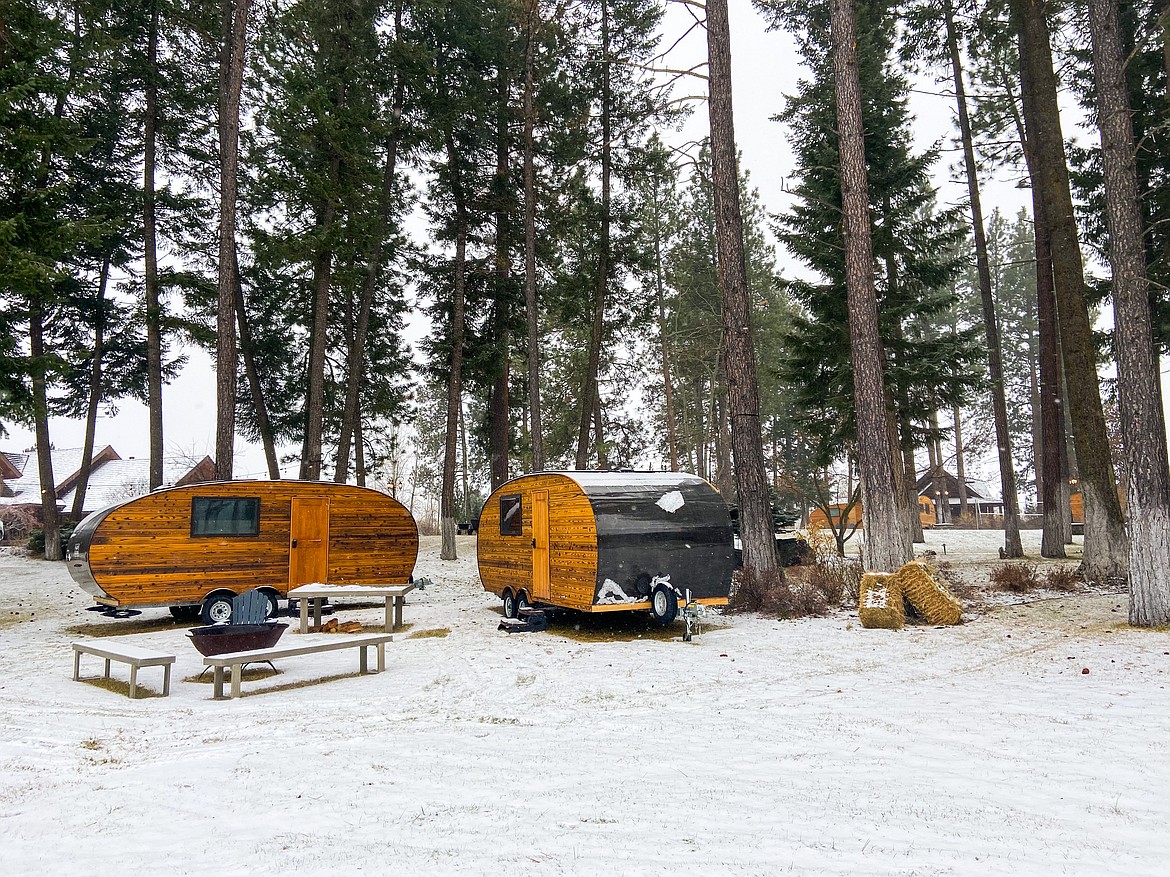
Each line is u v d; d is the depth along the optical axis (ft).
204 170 76.48
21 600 52.08
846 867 11.35
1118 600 41.91
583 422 72.69
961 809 13.69
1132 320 35.06
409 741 18.98
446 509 76.59
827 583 45.62
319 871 11.47
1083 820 13.11
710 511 38.37
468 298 79.82
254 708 23.12
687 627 34.32
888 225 58.75
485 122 73.10
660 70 48.78
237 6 54.95
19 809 14.37
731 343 47.67
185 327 71.82
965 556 74.54
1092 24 37.32
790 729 19.53
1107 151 36.40
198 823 13.56
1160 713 20.20
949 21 71.92
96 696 25.04
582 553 36.73
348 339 84.89
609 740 18.86
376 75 68.59
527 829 13.07
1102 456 49.11
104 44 63.16
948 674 26.11
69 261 72.64
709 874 11.16
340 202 62.08
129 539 41.52
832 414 64.90
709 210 107.96
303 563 46.47
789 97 62.23
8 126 42.22
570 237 77.20
